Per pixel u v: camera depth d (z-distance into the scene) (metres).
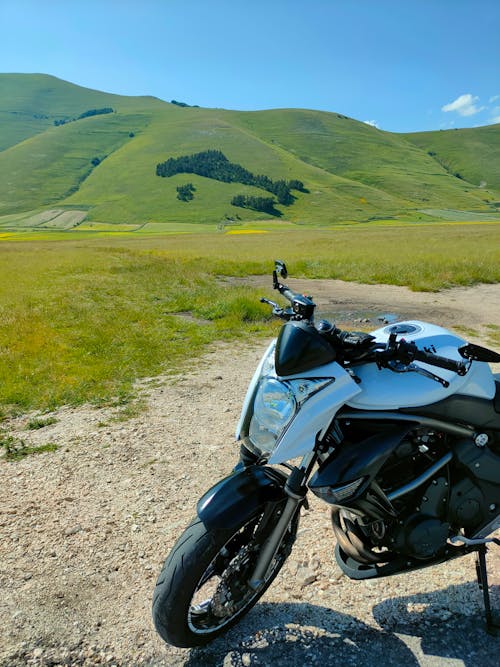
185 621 2.61
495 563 3.44
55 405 6.46
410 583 3.29
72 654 2.82
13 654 2.82
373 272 20.27
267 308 12.44
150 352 8.82
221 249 47.00
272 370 2.68
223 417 5.99
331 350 2.55
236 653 2.82
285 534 2.97
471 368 2.85
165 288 16.48
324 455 2.78
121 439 5.41
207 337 9.95
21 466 4.86
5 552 3.64
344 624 2.99
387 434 2.65
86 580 3.37
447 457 2.82
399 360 2.52
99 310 12.59
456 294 15.57
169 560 2.60
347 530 3.01
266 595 3.22
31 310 12.51
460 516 2.90
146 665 2.77
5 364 8.12
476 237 49.09
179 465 4.84
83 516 4.05
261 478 2.73
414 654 2.79
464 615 3.04
